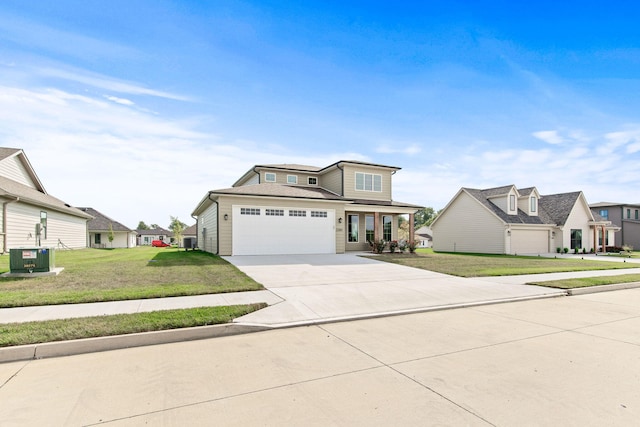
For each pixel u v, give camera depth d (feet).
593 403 10.43
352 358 14.30
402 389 11.34
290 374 12.59
